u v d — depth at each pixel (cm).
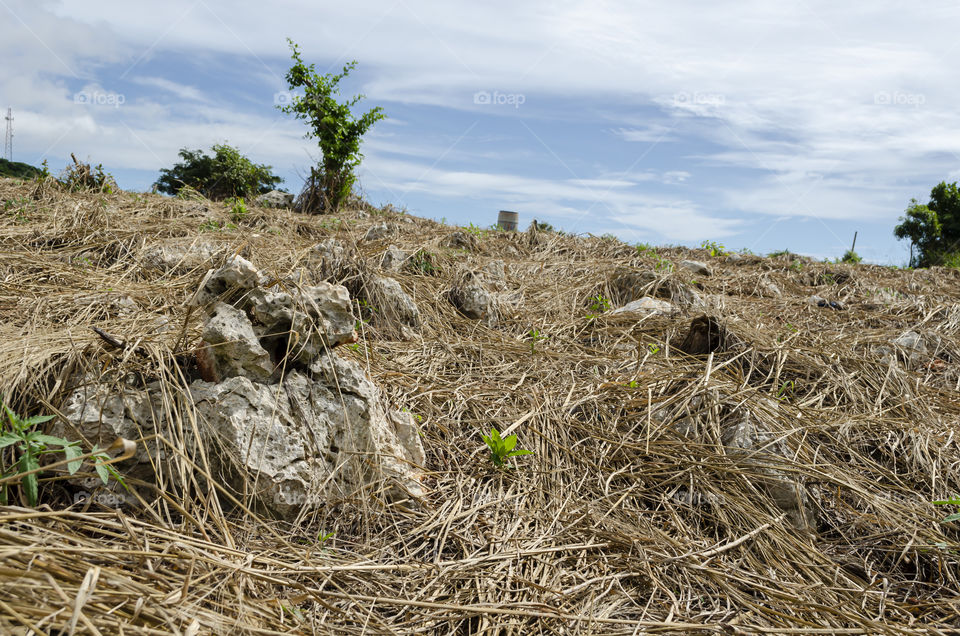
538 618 188
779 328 526
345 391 250
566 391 359
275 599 172
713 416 322
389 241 650
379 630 174
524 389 357
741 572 230
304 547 208
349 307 258
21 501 188
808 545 256
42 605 123
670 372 376
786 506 275
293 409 237
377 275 477
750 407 329
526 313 549
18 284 379
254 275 238
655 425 319
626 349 445
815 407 361
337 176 1191
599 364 409
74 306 335
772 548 250
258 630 153
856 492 284
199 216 706
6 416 204
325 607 178
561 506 256
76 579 137
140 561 159
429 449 288
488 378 373
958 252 2302
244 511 215
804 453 309
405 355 391
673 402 337
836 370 404
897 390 386
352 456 243
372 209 1159
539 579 210
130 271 440
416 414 309
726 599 215
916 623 215
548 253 838
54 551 144
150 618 136
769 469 286
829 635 197
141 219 623
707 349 432
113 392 218
